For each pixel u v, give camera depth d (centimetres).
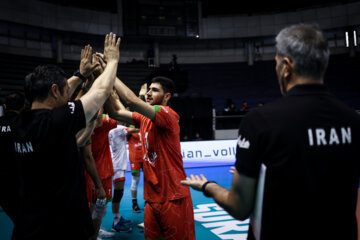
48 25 1911
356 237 101
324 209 96
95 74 183
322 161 97
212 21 2273
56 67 143
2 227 372
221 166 926
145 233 218
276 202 98
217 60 2320
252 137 101
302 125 98
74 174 132
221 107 1869
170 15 2189
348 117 104
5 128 193
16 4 1791
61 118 126
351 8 2056
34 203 124
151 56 2097
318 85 106
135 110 192
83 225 132
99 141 308
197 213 410
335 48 2161
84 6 2055
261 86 2097
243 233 331
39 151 124
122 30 2133
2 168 188
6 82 1541
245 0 2195
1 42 1798
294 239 96
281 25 2222
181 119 1198
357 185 103
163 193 207
